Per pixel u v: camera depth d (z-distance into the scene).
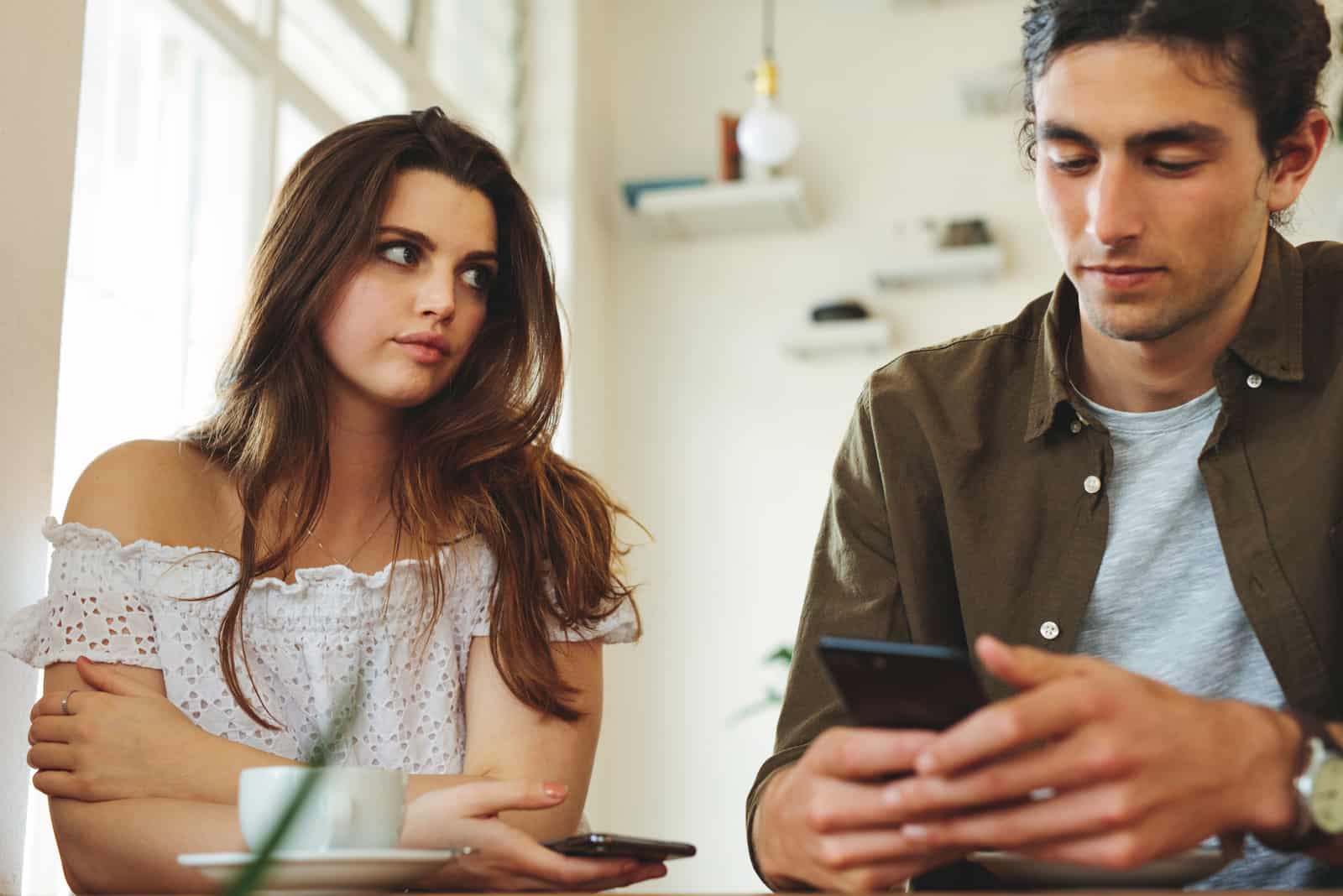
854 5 4.57
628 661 4.29
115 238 2.36
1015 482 1.38
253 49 2.76
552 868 1.08
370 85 3.47
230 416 1.53
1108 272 1.17
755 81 4.58
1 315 1.58
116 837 1.20
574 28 4.37
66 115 1.74
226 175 2.72
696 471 4.39
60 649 1.36
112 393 2.32
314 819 0.94
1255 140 1.15
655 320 4.53
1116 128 1.13
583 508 1.62
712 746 4.19
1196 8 1.10
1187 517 1.29
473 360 1.64
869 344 4.23
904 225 4.38
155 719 1.28
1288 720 0.82
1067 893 0.77
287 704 1.46
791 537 4.29
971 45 4.45
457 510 1.56
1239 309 1.27
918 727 0.85
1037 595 1.34
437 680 1.52
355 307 1.49
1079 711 0.77
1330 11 3.06
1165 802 0.78
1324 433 1.26
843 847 0.86
